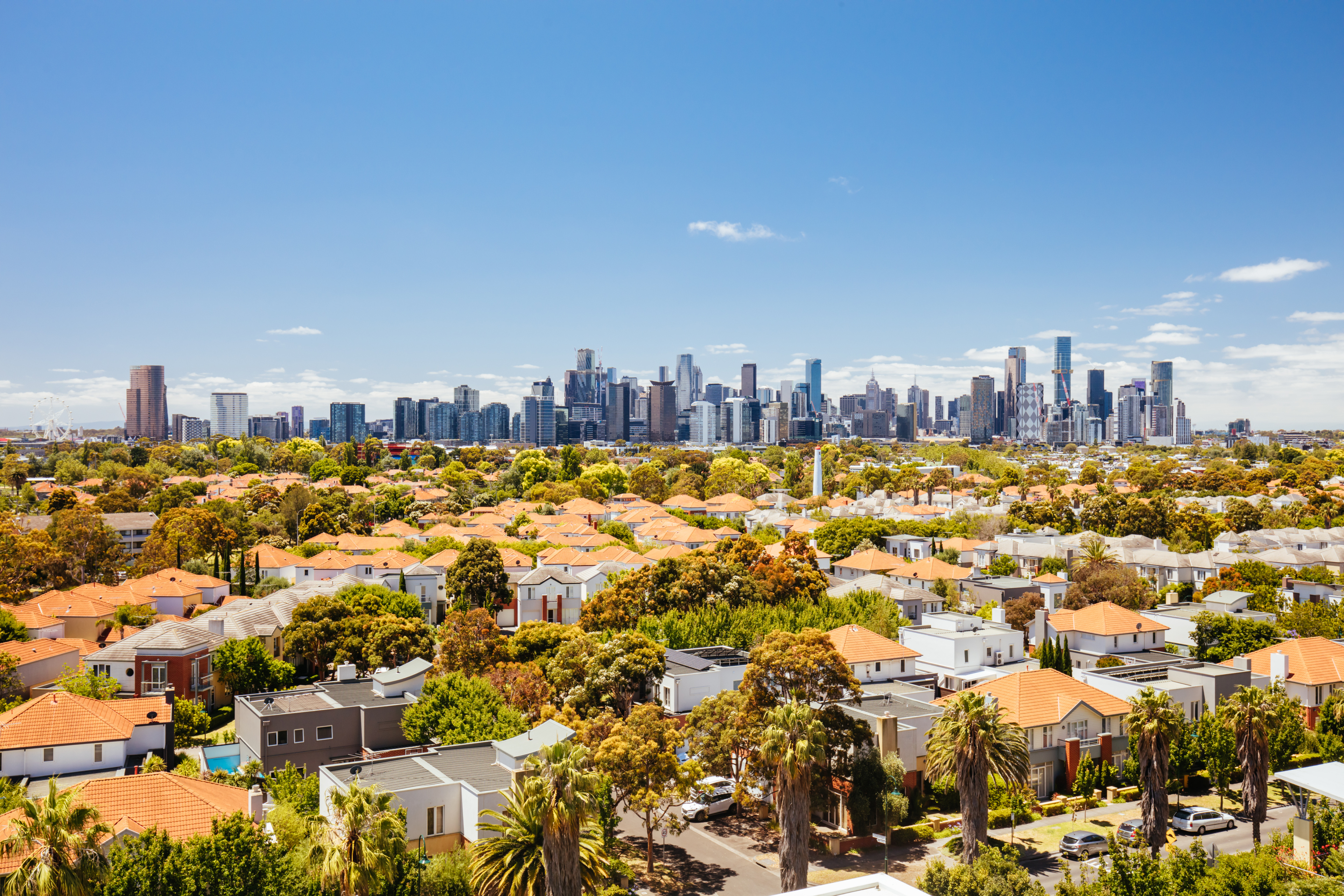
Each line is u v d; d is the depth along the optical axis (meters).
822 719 57.53
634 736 53.09
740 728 58.34
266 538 157.75
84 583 128.12
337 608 90.44
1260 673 75.69
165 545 133.12
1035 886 41.66
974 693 52.41
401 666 78.25
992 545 147.50
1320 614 93.62
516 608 113.94
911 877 51.69
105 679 72.94
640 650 73.06
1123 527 159.50
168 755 59.56
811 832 58.47
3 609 89.81
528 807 39.22
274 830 44.25
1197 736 64.62
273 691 82.50
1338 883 35.41
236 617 92.38
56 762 54.19
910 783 61.62
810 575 108.44
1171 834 57.06
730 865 53.53
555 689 73.25
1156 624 91.31
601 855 41.16
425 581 118.56
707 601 97.38
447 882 41.44
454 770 52.56
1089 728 66.38
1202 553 133.62
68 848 33.28
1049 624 93.69
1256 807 54.31
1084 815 60.97
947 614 95.62
